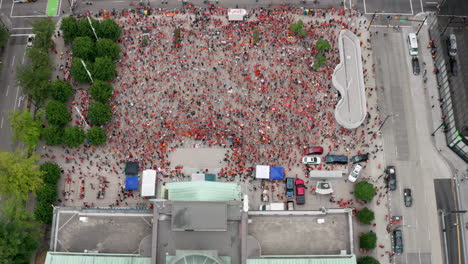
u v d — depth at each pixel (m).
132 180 114.69
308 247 95.12
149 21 135.38
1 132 123.12
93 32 127.44
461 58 118.56
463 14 120.31
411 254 111.44
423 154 120.75
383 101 126.12
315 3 138.00
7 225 98.12
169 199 93.50
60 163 118.06
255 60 130.00
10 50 132.50
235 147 119.94
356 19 136.00
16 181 104.44
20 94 126.94
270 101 124.69
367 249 109.50
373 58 131.00
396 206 115.31
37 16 137.12
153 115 122.75
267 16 135.62
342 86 124.62
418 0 138.12
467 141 113.31
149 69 128.75
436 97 126.88
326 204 115.44
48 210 107.81
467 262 110.94
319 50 128.62
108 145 119.75
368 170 118.69
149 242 92.94
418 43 133.00
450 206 116.00
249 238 91.50
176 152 119.69
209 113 123.31
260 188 116.50
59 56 130.75
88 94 125.31
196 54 130.75
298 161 119.00
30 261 108.00
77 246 96.31
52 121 116.62
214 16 136.12
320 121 122.69
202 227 85.81
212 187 93.56
